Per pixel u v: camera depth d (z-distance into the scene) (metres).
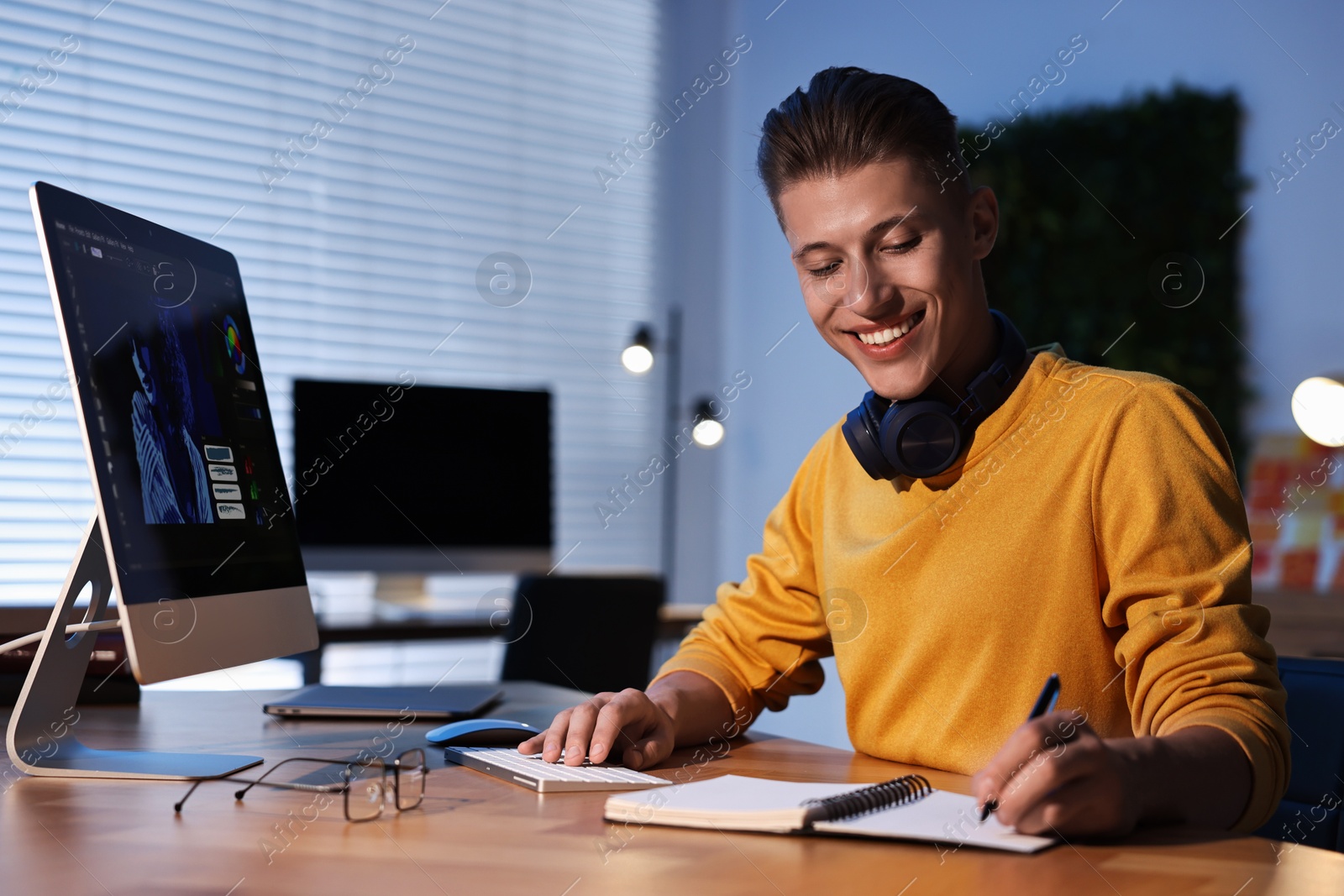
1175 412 0.92
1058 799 0.61
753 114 4.25
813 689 1.18
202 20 3.34
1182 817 0.66
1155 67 2.99
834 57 3.89
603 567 4.17
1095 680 0.94
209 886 0.53
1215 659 0.77
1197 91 2.90
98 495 0.75
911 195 0.93
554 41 4.13
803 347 4.00
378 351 3.64
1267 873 0.56
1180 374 2.87
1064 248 3.07
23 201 3.00
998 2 3.33
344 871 0.56
